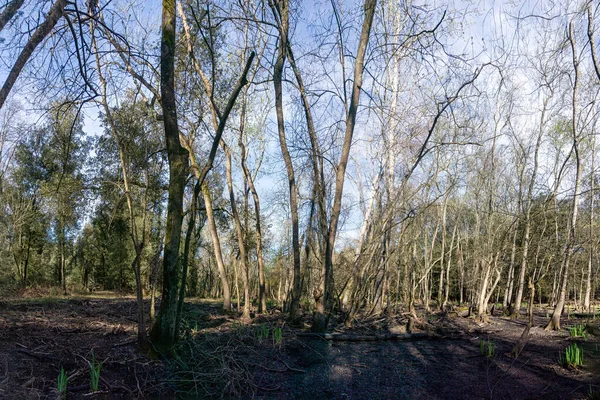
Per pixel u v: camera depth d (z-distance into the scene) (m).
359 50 11.38
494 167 17.89
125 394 6.47
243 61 14.98
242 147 15.86
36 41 4.76
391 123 13.98
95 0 6.10
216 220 21.20
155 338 7.95
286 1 11.34
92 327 9.75
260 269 15.88
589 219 18.09
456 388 8.05
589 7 8.64
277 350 9.73
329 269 11.68
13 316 10.42
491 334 13.22
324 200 12.16
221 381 7.48
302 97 12.08
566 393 7.75
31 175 21.25
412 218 13.47
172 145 8.20
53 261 26.92
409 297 15.29
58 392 5.80
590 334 12.96
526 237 16.06
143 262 22.17
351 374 8.68
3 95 4.42
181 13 11.34
